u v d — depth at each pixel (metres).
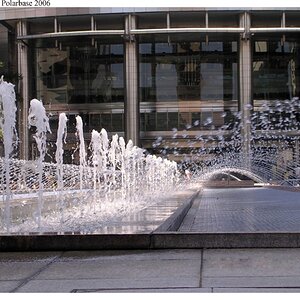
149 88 62.97
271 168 59.22
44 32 61.22
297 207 16.09
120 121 62.81
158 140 62.22
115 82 63.16
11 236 6.87
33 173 30.19
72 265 5.92
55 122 63.25
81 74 63.59
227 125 61.78
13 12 59.34
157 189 30.56
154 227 7.67
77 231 7.39
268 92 62.34
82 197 19.58
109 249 6.84
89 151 48.59
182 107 62.59
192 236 6.88
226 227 10.04
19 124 59.84
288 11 57.16
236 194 28.27
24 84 60.50
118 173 31.27
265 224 10.50
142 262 6.00
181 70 62.97
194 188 36.50
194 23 59.31
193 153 61.75
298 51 62.38
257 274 5.31
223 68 62.84
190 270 5.54
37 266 5.91
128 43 59.00
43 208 14.45
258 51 62.56
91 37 59.47
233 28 57.91
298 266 5.68
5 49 64.94
